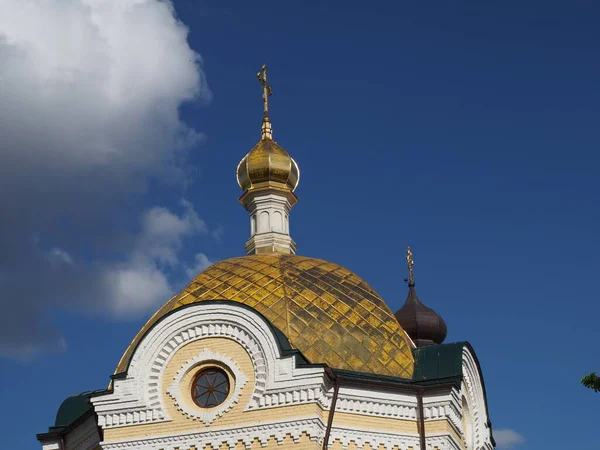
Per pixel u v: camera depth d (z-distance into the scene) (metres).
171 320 30.62
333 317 32.16
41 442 33.28
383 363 31.59
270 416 29.16
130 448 29.84
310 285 33.06
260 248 38.34
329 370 29.61
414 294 41.69
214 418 29.56
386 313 33.25
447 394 30.72
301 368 29.28
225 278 33.31
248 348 29.94
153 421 30.00
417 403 30.88
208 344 30.38
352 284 33.91
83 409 34.03
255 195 39.31
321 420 29.27
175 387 30.17
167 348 30.58
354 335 31.89
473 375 33.88
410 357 32.16
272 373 29.44
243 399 29.55
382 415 30.50
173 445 29.59
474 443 33.41
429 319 40.84
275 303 32.09
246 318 30.11
